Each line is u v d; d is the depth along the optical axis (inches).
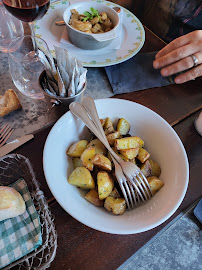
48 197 22.1
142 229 17.6
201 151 26.6
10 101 27.3
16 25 34.0
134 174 21.1
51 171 20.1
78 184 20.6
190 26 48.1
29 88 29.4
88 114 23.8
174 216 22.0
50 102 25.9
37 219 19.4
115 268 19.0
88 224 17.6
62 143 23.0
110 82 32.0
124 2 51.1
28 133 26.6
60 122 22.9
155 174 23.0
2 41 34.8
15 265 18.0
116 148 22.5
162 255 24.8
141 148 23.4
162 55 35.8
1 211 18.5
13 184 21.6
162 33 52.0
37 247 18.3
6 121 27.4
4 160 23.8
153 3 52.0
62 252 19.3
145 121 25.1
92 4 37.3
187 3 47.2
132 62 34.8
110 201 19.9
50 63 24.9
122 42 36.6
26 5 26.1
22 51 31.4
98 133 23.1
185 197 23.2
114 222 18.3
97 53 34.5
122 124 24.8
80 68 25.5
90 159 21.4
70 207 18.4
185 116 29.4
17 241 18.4
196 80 33.5
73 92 25.3
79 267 18.9
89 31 33.7
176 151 22.3
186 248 25.1
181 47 34.3
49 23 37.8
